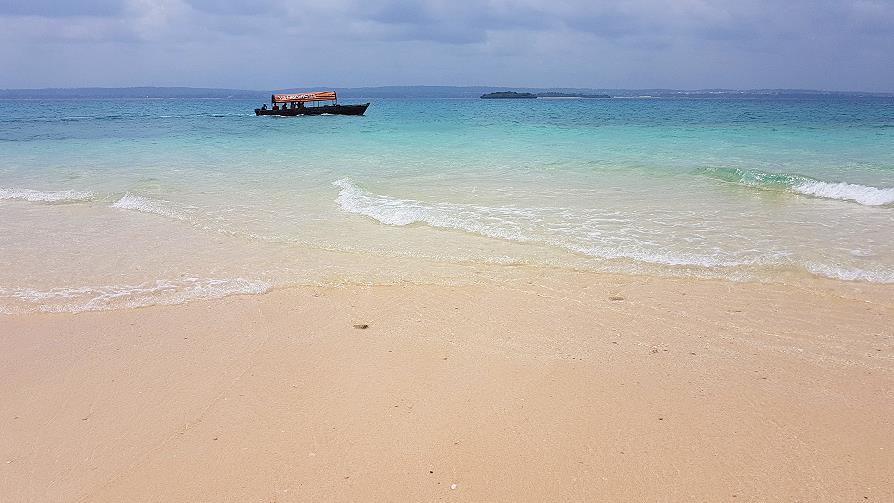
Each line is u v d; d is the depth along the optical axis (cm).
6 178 1396
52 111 6278
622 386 468
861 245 795
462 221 944
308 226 948
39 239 887
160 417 433
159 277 726
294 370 501
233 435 409
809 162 1494
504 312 617
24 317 616
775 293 651
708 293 655
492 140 2220
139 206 1088
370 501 343
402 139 2305
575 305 631
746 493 344
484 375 489
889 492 341
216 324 596
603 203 1062
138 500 349
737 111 4912
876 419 416
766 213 980
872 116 3841
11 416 438
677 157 1625
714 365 500
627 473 363
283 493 351
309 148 1995
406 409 439
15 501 350
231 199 1143
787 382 470
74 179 1373
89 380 488
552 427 413
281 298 663
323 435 408
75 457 389
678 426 412
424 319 604
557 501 341
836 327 568
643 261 754
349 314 618
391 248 831
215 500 346
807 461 372
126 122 3812
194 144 2169
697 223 917
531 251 802
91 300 658
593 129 2761
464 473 366
